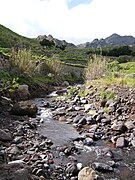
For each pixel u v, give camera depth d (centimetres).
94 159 793
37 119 1180
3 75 1592
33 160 753
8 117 1171
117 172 722
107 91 1348
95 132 1011
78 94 1612
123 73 1633
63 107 1404
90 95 1471
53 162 760
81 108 1348
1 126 1036
